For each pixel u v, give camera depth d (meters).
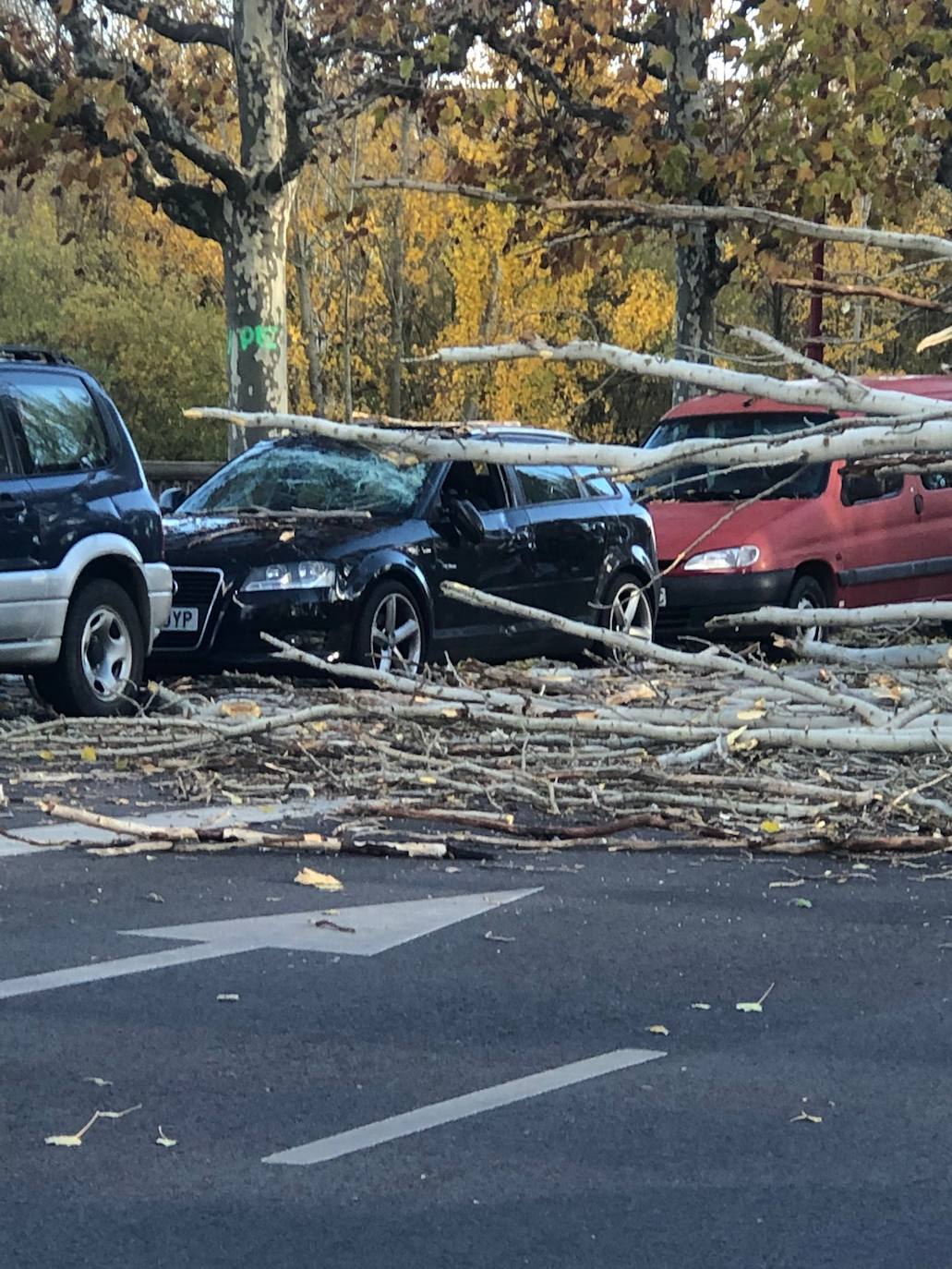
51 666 11.48
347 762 9.63
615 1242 3.98
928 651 9.80
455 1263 3.86
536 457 8.64
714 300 25.06
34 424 11.50
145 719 9.84
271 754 9.77
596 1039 5.48
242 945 6.48
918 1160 4.50
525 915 6.99
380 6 20.84
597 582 15.33
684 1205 4.19
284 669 13.14
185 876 7.58
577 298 40.03
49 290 58.09
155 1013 5.66
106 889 7.32
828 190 21.50
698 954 6.47
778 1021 5.70
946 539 18.36
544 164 24.16
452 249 40.72
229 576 12.91
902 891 7.49
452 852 8.05
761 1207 4.19
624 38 23.78
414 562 13.55
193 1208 4.14
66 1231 4.00
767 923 6.93
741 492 17.47
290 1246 3.94
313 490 14.24
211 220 21.36
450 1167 4.41
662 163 22.48
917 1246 3.98
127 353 56.44
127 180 20.80
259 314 21.33
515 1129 4.69
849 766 9.08
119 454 12.10
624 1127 4.71
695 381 8.53
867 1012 5.79
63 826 8.60
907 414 8.35
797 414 17.97
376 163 38.41
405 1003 5.81
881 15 21.78
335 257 38.22
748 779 8.62
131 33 23.06
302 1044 5.38
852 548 17.48
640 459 8.51
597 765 9.15
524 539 14.56
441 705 9.51
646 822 8.37
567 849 8.34
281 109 21.03
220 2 22.14
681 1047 5.41
